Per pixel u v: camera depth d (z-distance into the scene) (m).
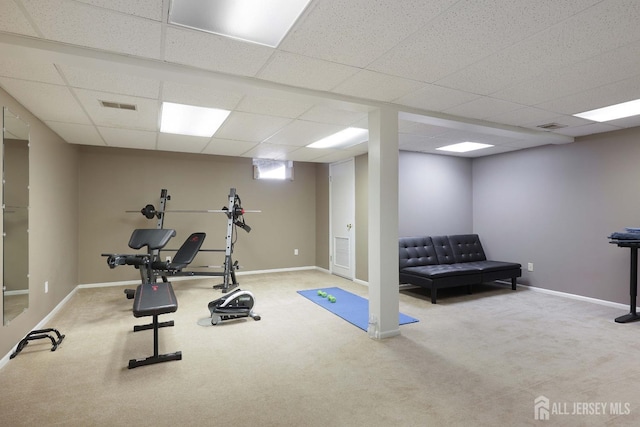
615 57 2.25
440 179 5.72
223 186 6.25
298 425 1.88
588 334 3.27
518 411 2.00
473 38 2.00
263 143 4.83
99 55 2.13
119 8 1.68
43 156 3.63
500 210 5.59
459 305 4.31
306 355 2.79
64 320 3.69
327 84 2.70
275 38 1.98
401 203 5.37
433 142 4.79
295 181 6.91
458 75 2.53
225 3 1.65
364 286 5.46
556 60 2.29
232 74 2.50
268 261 6.67
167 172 5.84
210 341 3.10
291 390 2.24
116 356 2.77
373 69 2.42
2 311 2.62
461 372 2.49
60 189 4.27
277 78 2.57
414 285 4.95
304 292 5.02
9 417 1.93
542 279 5.00
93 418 1.93
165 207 5.80
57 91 2.75
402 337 3.19
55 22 1.80
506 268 4.97
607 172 4.29
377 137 3.16
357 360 2.70
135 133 4.19
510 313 3.96
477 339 3.14
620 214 4.17
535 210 5.09
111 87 2.69
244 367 2.58
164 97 2.92
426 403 2.09
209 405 2.07
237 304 3.75
